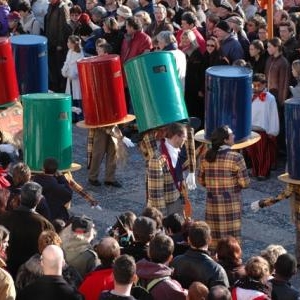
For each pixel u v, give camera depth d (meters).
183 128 19.27
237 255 14.69
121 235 15.74
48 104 20.73
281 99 25.44
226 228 19.03
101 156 23.98
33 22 32.16
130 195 23.75
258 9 32.31
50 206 18.92
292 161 19.25
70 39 28.20
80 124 23.44
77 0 35.06
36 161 20.98
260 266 13.84
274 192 23.72
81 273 14.97
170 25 28.47
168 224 15.79
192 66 26.59
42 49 25.31
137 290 13.36
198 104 26.78
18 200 17.44
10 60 24.53
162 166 19.14
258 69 26.12
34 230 15.62
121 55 27.81
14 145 23.16
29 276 14.05
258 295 13.62
